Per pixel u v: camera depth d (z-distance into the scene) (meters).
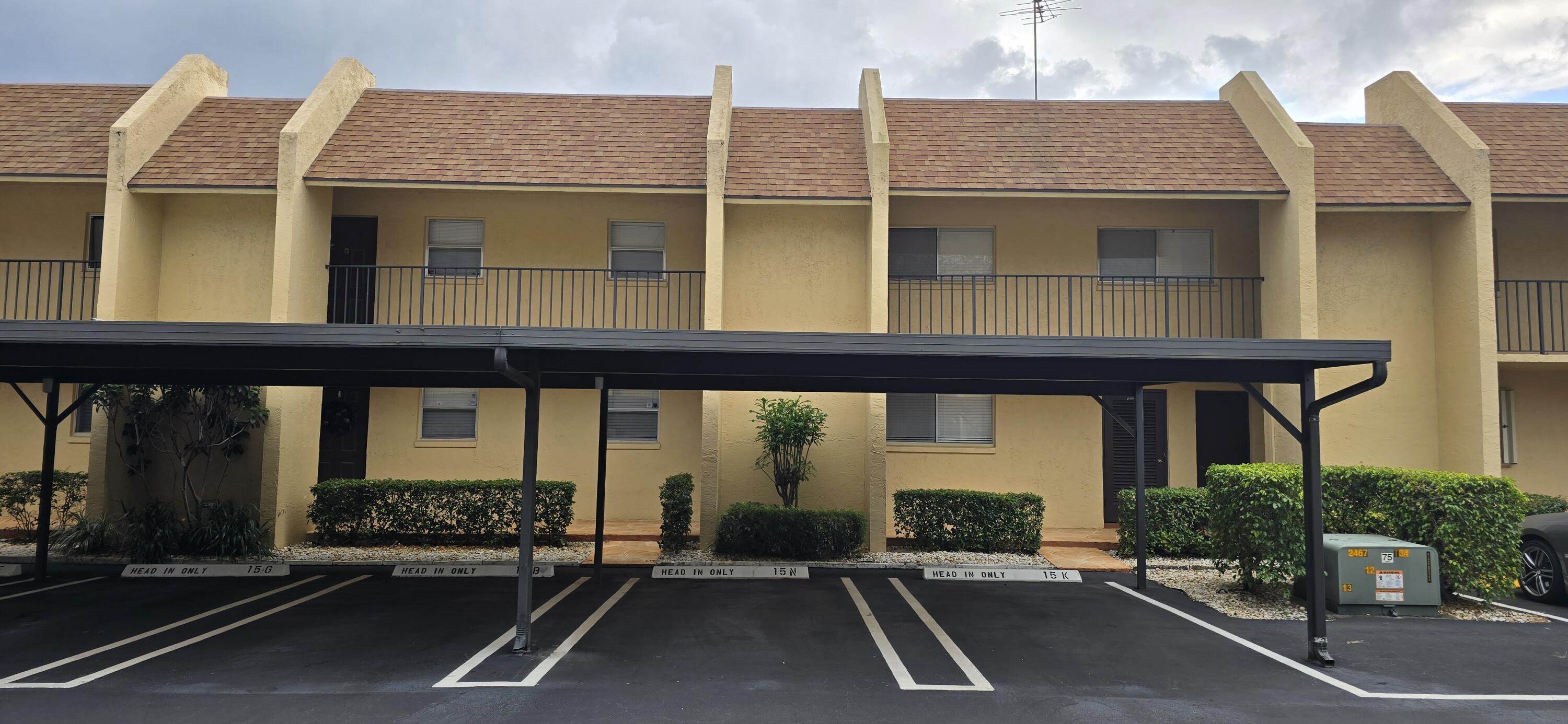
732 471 12.64
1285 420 7.21
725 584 10.05
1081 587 10.04
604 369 7.21
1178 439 14.17
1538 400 14.05
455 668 6.58
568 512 12.11
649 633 7.69
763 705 5.78
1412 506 9.22
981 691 6.12
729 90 13.81
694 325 13.75
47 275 13.60
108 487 11.52
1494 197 12.46
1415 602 8.65
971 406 13.98
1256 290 13.62
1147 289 13.80
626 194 13.16
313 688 6.07
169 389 11.12
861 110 14.23
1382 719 5.61
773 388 9.80
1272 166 13.02
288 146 12.02
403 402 13.96
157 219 12.72
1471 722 5.56
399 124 13.61
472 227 14.05
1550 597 9.20
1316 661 6.89
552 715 5.56
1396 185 12.77
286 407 11.80
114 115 13.70
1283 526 9.00
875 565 10.97
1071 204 13.88
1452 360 12.66
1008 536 11.84
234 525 11.07
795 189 12.51
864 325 12.91
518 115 14.08
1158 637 7.68
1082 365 7.59
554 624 8.02
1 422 13.89
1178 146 13.53
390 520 11.99
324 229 12.89
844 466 12.65
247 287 12.73
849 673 6.51
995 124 14.15
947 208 13.84
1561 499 12.82
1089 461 13.80
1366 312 13.10
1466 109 14.64
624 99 14.67
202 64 14.13
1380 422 12.95
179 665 6.61
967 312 13.75
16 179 12.23
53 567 10.66
